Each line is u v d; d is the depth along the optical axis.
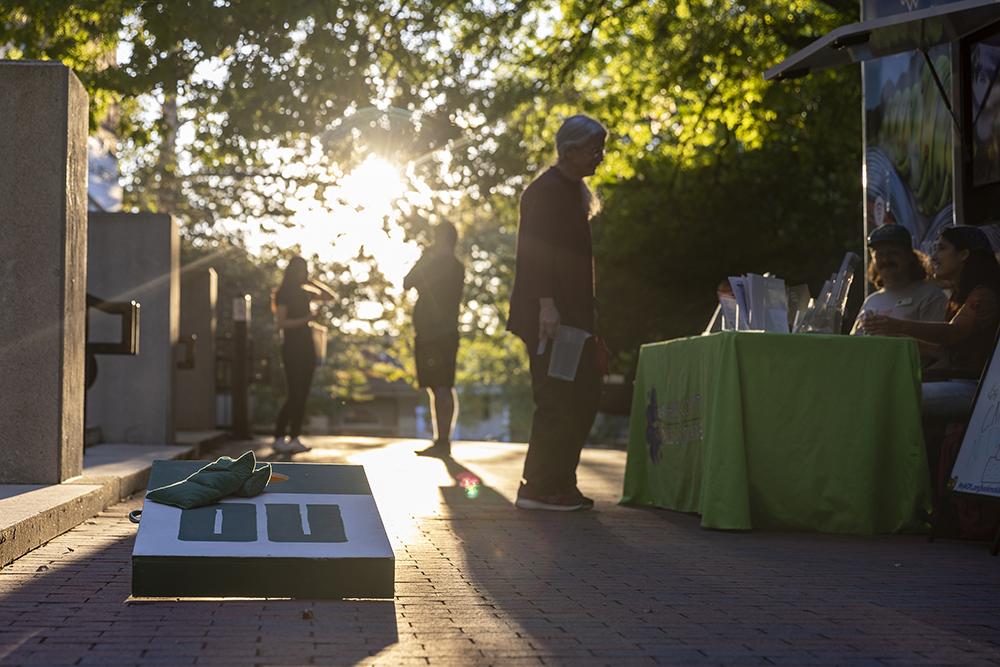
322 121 12.85
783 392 5.81
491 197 18.92
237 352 13.14
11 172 5.76
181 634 3.20
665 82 16.28
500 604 3.77
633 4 15.82
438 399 9.99
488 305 40.16
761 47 15.87
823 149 20.31
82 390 6.20
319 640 3.18
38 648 3.03
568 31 16.28
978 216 7.11
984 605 3.93
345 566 3.65
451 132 14.99
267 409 27.80
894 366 5.85
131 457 8.03
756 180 22.08
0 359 5.77
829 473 5.79
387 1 12.81
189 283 12.51
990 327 6.16
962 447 5.58
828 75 16.36
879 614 3.75
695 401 6.22
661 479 6.74
